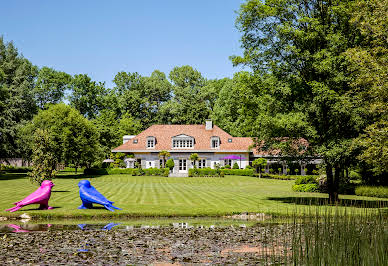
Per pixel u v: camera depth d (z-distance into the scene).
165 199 21.31
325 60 18.05
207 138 54.69
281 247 9.76
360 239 6.77
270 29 20.52
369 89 16.09
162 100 81.69
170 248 9.86
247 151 51.88
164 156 51.31
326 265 6.42
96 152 47.25
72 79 65.81
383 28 14.77
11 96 42.75
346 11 18.27
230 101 59.84
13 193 23.30
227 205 18.64
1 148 41.44
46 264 8.13
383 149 14.09
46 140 22.38
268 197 23.48
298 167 51.69
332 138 18.64
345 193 29.17
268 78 20.22
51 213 15.36
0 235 11.59
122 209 16.47
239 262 8.34
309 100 19.88
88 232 12.14
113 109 71.62
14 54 45.53
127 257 8.83
